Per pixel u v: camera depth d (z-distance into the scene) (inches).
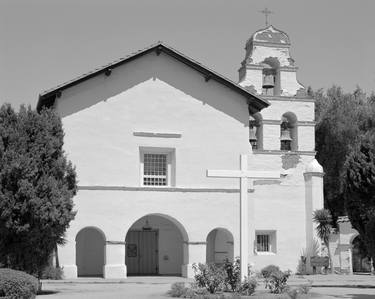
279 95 1523.1
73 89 1284.4
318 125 1909.4
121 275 1250.6
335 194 1924.2
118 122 1298.0
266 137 1499.8
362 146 932.6
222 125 1353.3
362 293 970.7
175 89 1339.8
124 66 1318.9
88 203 1256.2
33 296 767.1
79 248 1344.7
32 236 913.5
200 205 1314.0
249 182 1362.0
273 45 1534.2
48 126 962.1
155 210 1289.4
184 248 1312.7
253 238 1353.3
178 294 884.0
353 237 1504.7
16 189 909.2
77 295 916.0
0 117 941.8
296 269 1472.7
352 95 2091.5
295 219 1494.8
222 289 896.3
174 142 1321.4
